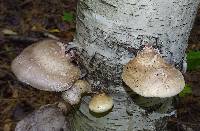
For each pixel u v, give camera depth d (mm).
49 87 623
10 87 1183
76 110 676
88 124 663
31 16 1511
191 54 1014
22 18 1493
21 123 810
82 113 664
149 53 567
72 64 638
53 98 1156
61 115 763
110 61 592
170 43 577
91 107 611
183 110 1130
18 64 653
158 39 564
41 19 1499
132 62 572
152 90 547
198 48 1377
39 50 651
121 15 548
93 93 629
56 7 1576
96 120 649
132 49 572
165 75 560
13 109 1124
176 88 554
